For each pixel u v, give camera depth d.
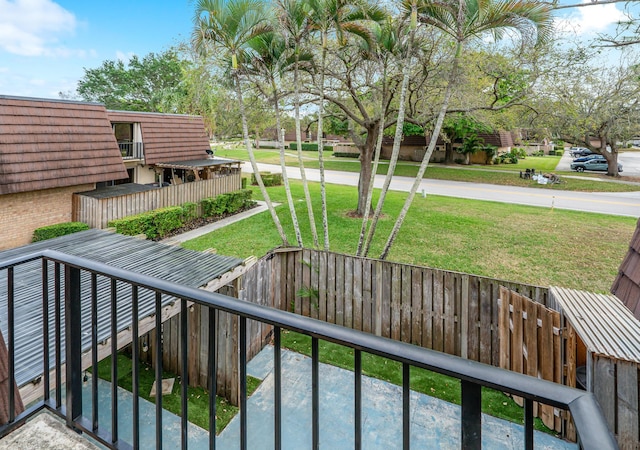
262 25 7.10
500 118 12.22
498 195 17.41
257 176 7.85
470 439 0.89
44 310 1.84
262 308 1.19
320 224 12.14
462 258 8.96
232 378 4.31
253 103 10.92
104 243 6.09
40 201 10.46
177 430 3.88
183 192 13.23
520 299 4.26
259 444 3.73
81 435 1.76
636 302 2.46
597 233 11.02
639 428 3.00
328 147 44.44
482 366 0.88
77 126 11.70
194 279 4.64
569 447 3.68
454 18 6.49
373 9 7.12
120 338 3.34
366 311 5.74
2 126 9.77
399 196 17.06
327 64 9.64
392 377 4.81
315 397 1.14
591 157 26.67
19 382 2.55
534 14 5.93
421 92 10.31
